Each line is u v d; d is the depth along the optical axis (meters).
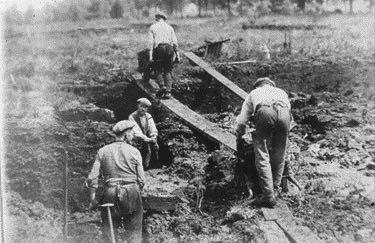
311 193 5.91
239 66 11.24
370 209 5.55
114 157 5.16
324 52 13.53
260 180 5.47
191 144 8.00
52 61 11.64
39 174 6.74
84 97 9.64
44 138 7.07
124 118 10.05
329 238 4.98
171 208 6.11
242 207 5.53
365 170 6.81
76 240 5.64
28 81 9.41
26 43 13.38
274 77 11.09
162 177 7.26
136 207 5.15
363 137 7.95
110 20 20.91
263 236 4.89
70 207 6.76
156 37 9.04
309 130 8.78
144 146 7.92
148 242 5.65
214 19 22.58
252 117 5.62
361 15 19.44
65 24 17.70
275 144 5.56
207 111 10.30
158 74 9.26
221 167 6.63
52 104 8.34
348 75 11.13
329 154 7.38
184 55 12.05
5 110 7.34
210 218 5.78
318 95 10.16
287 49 13.44
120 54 13.46
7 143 6.65
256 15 23.08
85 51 13.86
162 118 8.95
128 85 10.04
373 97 10.16
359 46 14.19
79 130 7.50
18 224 5.68
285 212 5.32
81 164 7.19
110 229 4.88
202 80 10.42
